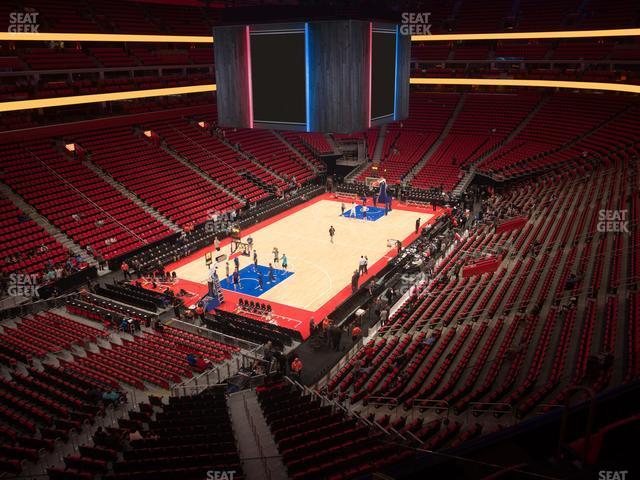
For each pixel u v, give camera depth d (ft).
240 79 44.55
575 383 47.78
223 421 54.24
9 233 103.65
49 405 58.75
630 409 34.73
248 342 80.23
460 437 44.24
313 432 48.78
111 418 58.70
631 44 157.28
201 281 105.70
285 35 42.09
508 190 146.61
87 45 153.28
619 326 57.16
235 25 43.50
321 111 42.52
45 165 124.36
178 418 55.11
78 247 108.78
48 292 94.27
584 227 93.04
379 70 43.98
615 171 117.60
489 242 105.81
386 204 142.82
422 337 72.13
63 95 127.44
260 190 151.43
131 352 74.59
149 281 103.71
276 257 109.19
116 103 155.74
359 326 87.15
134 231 117.80
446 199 149.18
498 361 59.41
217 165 153.89
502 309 74.84
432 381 58.49
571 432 33.35
